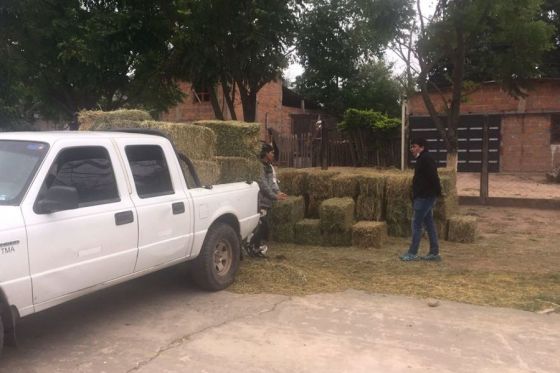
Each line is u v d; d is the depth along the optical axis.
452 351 4.66
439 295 6.26
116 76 13.83
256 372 4.21
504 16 10.91
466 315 5.58
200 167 6.90
